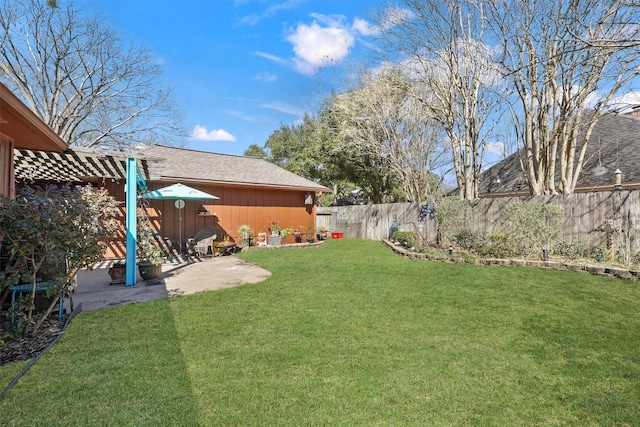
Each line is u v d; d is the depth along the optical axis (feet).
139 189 31.86
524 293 17.72
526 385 8.84
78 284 21.30
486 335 12.17
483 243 29.19
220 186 39.50
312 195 48.39
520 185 48.14
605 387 8.70
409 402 8.11
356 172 72.13
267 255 33.94
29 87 54.03
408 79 48.32
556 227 27.61
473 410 7.81
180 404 7.95
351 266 26.76
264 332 12.53
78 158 21.22
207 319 14.07
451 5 38.06
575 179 32.01
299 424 7.29
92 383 8.84
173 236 35.99
